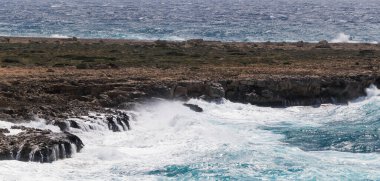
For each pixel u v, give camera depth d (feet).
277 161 193.77
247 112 275.59
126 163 188.24
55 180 167.84
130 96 262.88
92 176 174.40
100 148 199.52
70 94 265.95
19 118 219.82
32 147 180.96
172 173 180.04
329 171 184.55
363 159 202.49
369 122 261.65
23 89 263.29
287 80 299.38
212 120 255.91
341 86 307.37
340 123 260.21
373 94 312.09
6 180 161.79
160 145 211.00
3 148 180.24
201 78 299.17
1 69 318.45
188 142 215.10
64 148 188.24
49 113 229.04
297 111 284.00
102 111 240.73
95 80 281.95
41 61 359.46
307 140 228.43
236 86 293.43
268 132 240.32
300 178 176.76
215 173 180.24
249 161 192.65
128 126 231.09
